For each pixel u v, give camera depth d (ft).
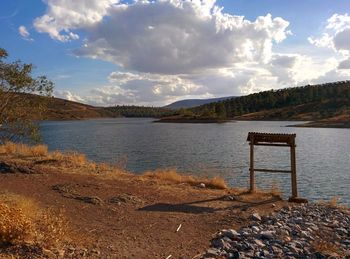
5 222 20.54
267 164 112.68
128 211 31.07
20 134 62.64
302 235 25.44
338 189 75.31
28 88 61.41
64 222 24.58
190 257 21.38
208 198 36.78
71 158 59.72
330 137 221.25
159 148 158.51
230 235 25.21
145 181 44.47
